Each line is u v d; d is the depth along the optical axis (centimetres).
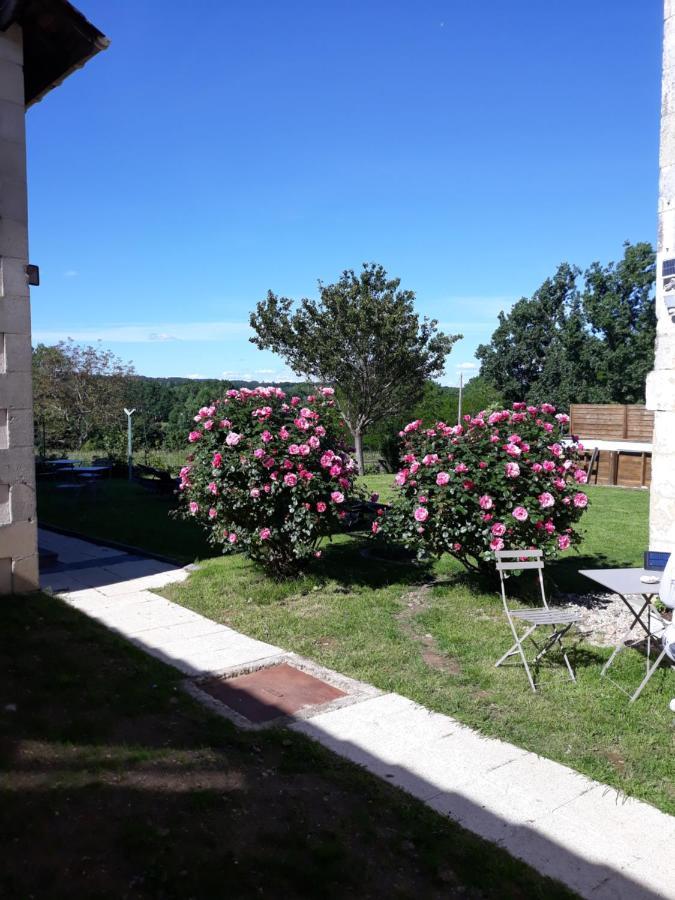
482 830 313
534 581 744
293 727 414
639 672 500
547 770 367
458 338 2212
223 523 740
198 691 461
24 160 650
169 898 247
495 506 658
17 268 646
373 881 268
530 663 521
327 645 569
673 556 440
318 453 723
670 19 553
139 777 325
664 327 566
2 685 425
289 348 2194
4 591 654
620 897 271
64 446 3272
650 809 333
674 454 560
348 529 1072
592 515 1298
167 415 4678
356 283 2138
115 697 425
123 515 1345
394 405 2264
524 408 729
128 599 718
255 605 681
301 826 299
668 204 559
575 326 3394
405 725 419
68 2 643
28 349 658
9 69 640
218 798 313
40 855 261
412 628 618
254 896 252
